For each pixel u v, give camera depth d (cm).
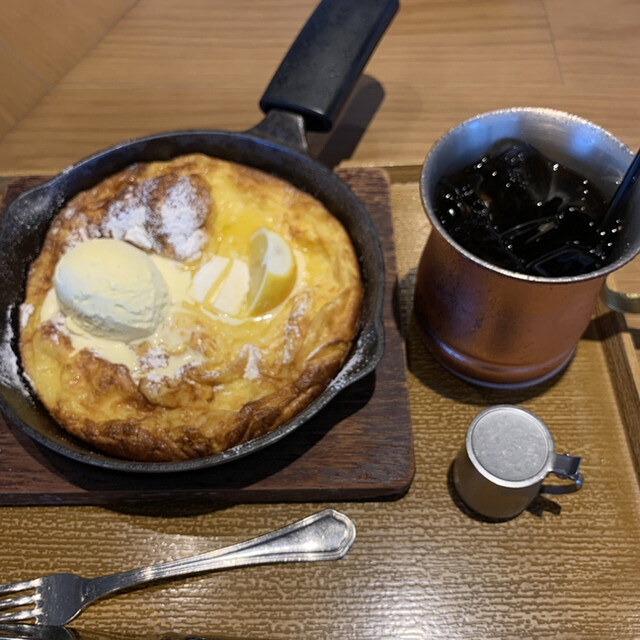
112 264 33
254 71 50
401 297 39
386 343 35
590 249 29
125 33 52
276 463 32
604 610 30
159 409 32
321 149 46
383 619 30
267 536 31
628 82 48
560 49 50
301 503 33
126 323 33
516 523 32
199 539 32
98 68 50
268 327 34
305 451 33
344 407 34
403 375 34
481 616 30
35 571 31
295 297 35
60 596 30
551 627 30
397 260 40
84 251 34
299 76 38
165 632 30
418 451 34
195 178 37
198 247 36
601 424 35
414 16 52
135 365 33
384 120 47
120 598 30
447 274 31
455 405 35
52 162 45
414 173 44
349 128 47
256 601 30
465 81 49
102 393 32
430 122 47
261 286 34
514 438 30
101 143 46
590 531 32
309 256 37
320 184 38
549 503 33
